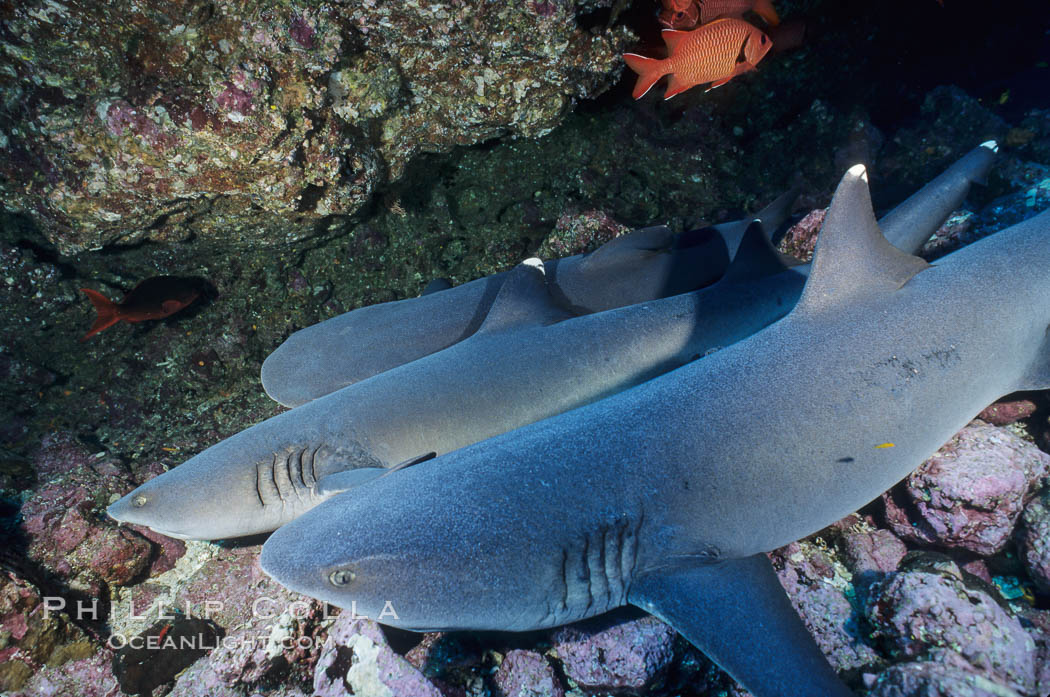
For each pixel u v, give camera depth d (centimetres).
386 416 71
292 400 86
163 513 68
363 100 77
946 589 53
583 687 58
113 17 67
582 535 50
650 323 78
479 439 72
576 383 74
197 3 66
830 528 67
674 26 83
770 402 54
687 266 93
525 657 61
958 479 60
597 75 84
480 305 87
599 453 52
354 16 70
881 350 56
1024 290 60
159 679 66
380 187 93
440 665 62
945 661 50
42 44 68
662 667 56
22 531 75
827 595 61
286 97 71
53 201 78
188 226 89
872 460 55
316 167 77
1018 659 50
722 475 52
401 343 86
